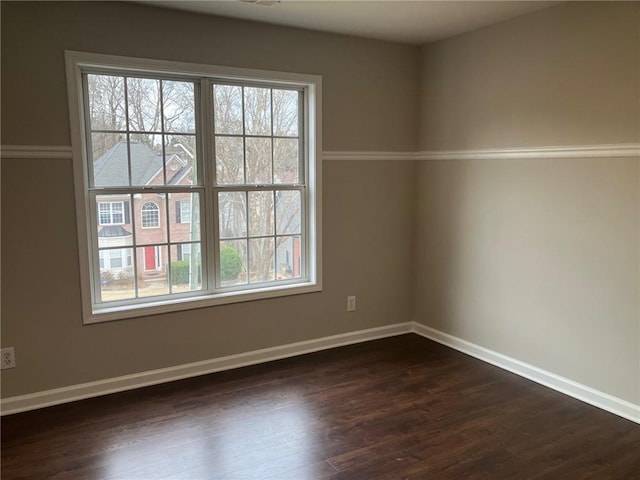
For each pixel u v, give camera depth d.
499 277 3.49
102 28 2.84
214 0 2.85
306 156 3.70
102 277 3.09
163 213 3.23
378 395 3.08
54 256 2.86
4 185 2.70
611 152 2.77
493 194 3.48
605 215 2.82
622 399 2.81
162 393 3.09
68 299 2.92
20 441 2.53
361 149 3.85
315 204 3.70
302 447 2.49
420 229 4.16
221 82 3.32
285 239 3.70
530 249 3.26
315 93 3.59
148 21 2.96
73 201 2.88
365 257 4.00
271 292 3.58
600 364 2.91
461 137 3.70
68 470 2.29
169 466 2.33
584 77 2.87
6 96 2.65
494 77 3.40
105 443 2.52
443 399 3.03
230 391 3.12
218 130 3.35
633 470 2.31
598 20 2.77
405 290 4.25
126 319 3.10
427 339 4.13
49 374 2.92
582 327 2.99
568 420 2.77
